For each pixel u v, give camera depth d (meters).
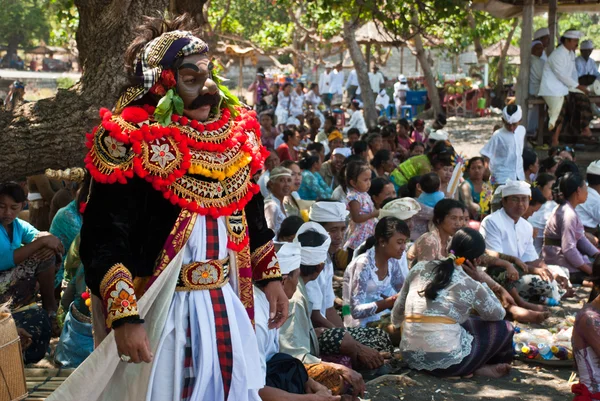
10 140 4.93
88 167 2.69
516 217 7.54
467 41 29.45
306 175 9.66
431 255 6.53
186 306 2.80
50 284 6.01
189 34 2.80
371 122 18.88
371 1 11.71
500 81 28.14
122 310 2.60
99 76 5.09
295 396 3.94
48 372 4.43
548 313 6.34
